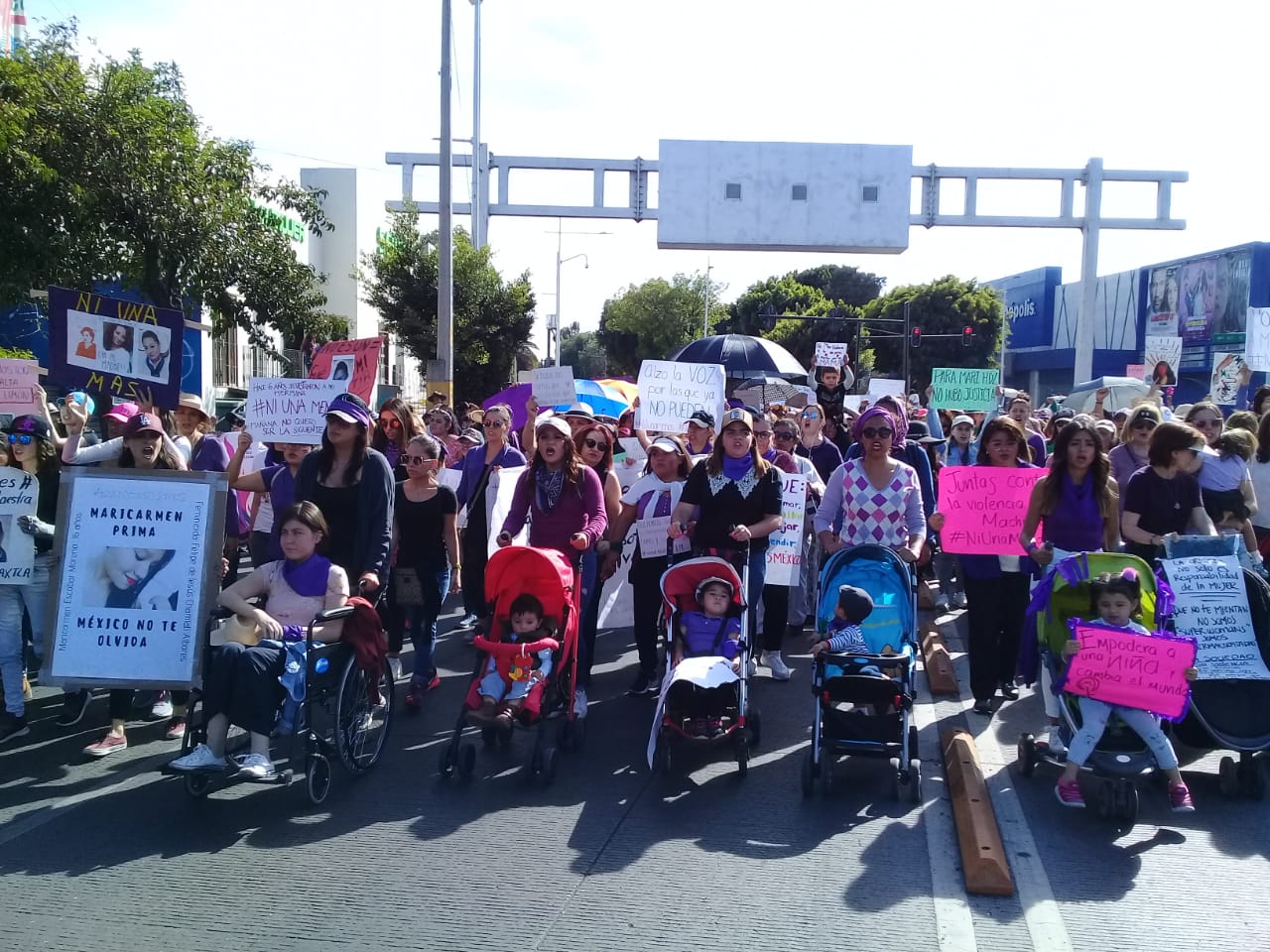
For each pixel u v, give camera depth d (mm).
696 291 76375
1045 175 27516
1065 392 66812
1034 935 4414
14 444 7102
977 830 5219
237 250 17141
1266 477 8445
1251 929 4488
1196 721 6008
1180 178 27766
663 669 8758
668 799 5977
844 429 12805
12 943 4254
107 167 14977
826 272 81750
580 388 15531
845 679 5918
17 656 6977
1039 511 6949
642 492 8086
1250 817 5730
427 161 27984
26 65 14820
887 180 26781
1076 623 5840
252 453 9242
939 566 11219
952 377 14625
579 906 4645
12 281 14820
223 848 5234
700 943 4336
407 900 4684
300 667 5664
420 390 38906
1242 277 48281
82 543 6414
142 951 4219
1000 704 7789
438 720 7453
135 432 6859
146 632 6379
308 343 19172
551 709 6668
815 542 10367
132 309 7801
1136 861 5160
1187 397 52469
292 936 4352
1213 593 6301
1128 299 58594
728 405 14266
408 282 28297
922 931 4449
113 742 6680
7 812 5672
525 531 8844
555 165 27281
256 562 8133
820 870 5047
